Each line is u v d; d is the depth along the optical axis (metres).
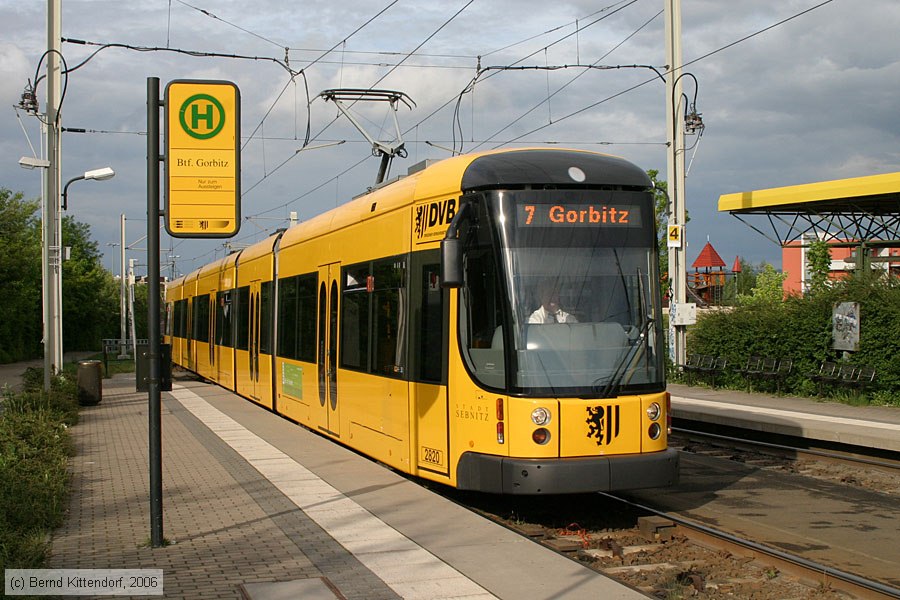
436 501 9.93
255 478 11.52
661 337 9.81
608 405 9.29
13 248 49.16
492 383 9.38
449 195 10.12
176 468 12.40
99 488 11.01
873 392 18.98
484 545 8.02
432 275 10.38
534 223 9.52
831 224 24.61
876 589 7.10
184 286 36.69
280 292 18.25
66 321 74.56
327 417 14.48
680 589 7.34
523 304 9.32
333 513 9.38
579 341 9.41
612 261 9.69
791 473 13.05
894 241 23.69
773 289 38.03
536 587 6.79
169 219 8.48
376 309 12.09
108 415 20.09
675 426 18.61
